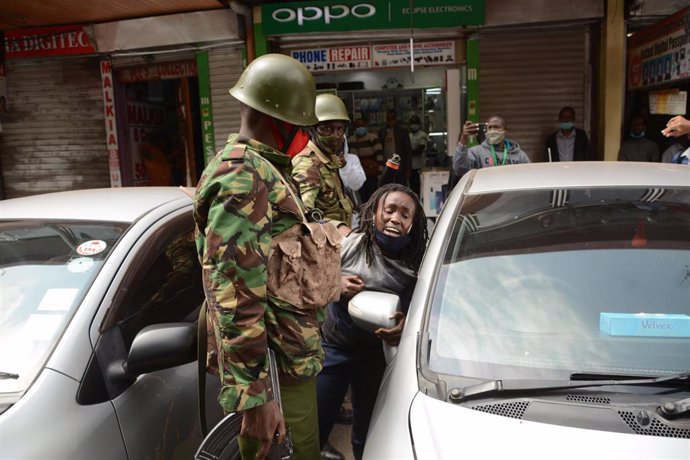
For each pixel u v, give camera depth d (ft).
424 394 5.45
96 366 6.34
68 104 27.43
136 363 6.28
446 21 22.74
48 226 8.07
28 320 6.68
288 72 5.98
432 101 26.14
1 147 28.45
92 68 26.94
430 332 6.11
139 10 23.94
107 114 26.94
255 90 5.90
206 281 5.34
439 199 22.31
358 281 8.29
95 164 27.78
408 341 6.23
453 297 6.42
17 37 26.61
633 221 6.93
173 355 6.29
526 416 4.96
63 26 26.03
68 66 27.12
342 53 24.36
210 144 25.96
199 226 5.77
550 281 6.38
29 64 27.40
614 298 6.10
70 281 7.09
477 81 23.66
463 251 6.95
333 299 6.41
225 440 6.15
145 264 7.64
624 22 22.09
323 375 9.18
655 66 19.88
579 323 5.94
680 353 5.55
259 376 5.28
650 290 6.12
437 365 5.76
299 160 11.68
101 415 6.08
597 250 6.62
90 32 25.71
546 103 23.59
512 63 23.45
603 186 7.63
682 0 21.53
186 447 7.09
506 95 23.67
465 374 5.60
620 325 5.82
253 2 23.82
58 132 27.78
